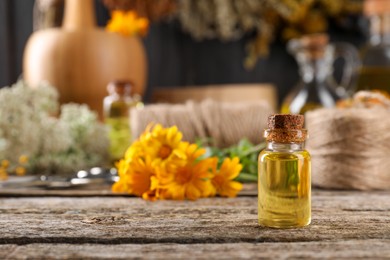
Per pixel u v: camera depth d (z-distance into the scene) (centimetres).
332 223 33
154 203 38
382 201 38
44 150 52
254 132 49
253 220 34
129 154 39
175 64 98
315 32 92
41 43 67
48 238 31
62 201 39
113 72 68
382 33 65
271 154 32
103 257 28
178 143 39
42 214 36
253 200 39
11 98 51
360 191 42
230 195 39
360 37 97
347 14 93
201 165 39
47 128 52
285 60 98
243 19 89
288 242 30
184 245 30
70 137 54
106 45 67
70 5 68
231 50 98
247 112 49
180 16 89
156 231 32
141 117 49
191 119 49
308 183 33
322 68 65
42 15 77
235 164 40
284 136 32
